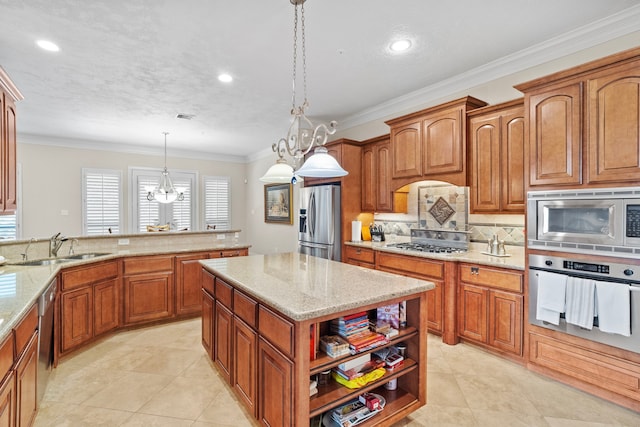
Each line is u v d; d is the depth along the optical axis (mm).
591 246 2082
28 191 5598
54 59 2824
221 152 7480
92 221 6180
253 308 1806
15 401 1515
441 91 3486
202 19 2248
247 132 5500
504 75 2979
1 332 1292
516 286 2525
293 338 1455
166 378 2441
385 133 4223
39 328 1976
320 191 4465
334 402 1590
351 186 4340
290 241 6352
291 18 2250
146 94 3695
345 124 4809
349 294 1688
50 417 1967
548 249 2309
